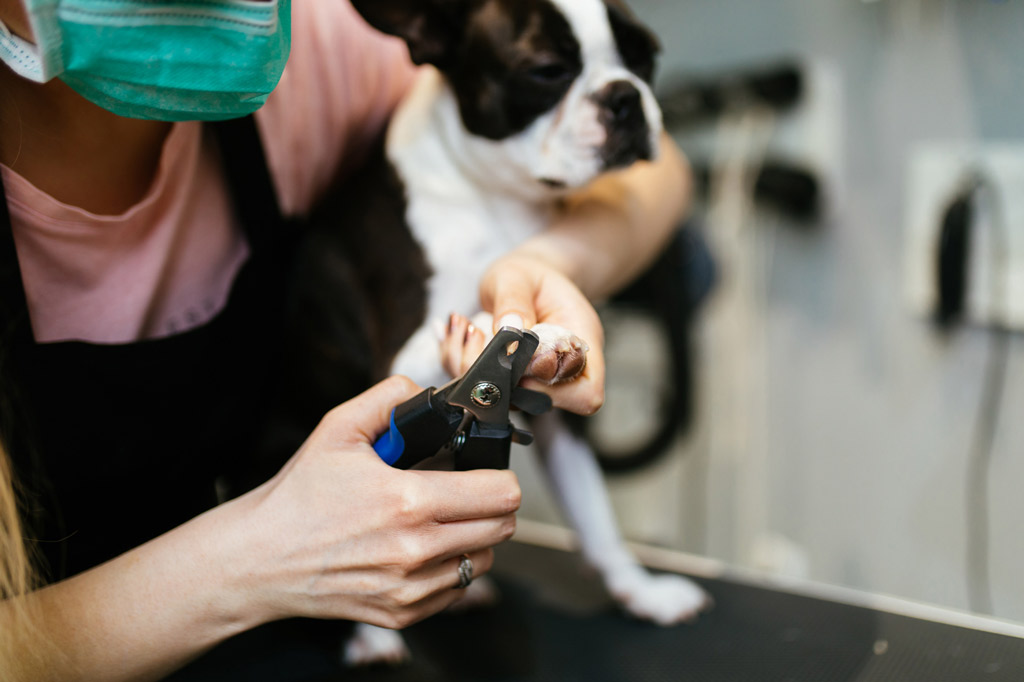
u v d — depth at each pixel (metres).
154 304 0.70
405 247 0.74
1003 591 1.14
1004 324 1.10
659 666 0.70
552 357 0.46
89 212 0.65
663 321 1.26
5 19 0.48
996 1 1.07
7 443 0.57
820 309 1.27
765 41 1.26
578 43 0.67
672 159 0.96
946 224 1.11
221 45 0.49
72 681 0.51
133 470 0.65
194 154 0.70
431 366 0.71
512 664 0.72
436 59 0.72
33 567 0.59
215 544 0.52
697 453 1.40
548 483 0.90
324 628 0.76
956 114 1.12
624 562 0.84
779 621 0.78
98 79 0.50
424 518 0.48
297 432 0.80
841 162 1.22
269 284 0.76
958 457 1.17
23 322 0.58
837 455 1.28
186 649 0.53
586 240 0.73
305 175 0.81
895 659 0.67
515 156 0.70
